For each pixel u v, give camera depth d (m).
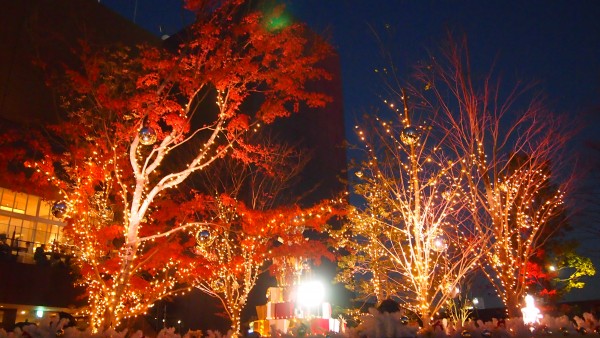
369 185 16.58
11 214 21.34
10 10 21.70
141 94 13.04
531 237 13.15
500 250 12.33
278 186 25.19
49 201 13.66
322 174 31.84
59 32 23.19
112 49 25.47
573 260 18.02
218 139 25.14
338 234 18.81
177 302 25.67
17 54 21.42
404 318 4.73
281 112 13.87
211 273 14.80
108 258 15.34
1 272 18.83
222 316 23.53
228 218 18.08
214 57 13.48
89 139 13.65
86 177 13.77
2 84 20.62
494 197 12.46
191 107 27.16
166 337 7.18
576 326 5.16
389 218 15.93
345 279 19.36
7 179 13.03
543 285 18.16
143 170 12.81
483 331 4.95
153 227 14.16
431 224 12.02
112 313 11.62
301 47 14.12
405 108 11.98
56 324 5.09
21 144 19.61
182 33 28.05
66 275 20.89
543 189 15.42
